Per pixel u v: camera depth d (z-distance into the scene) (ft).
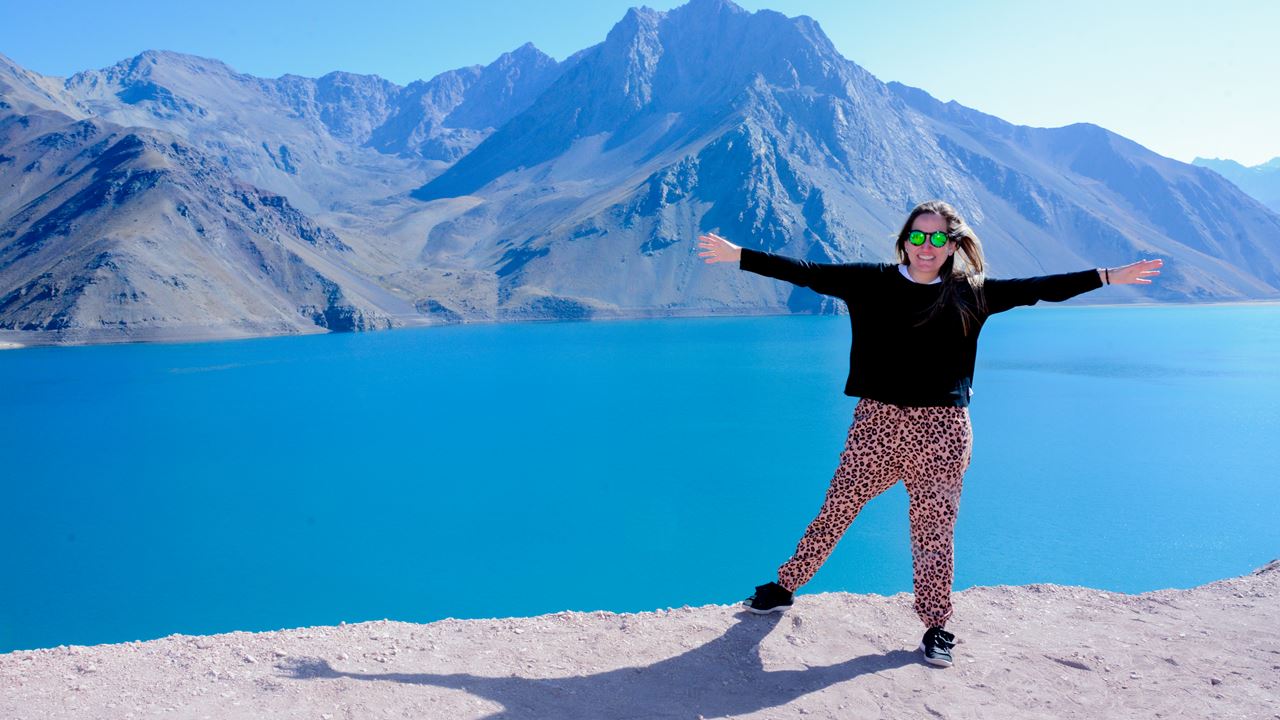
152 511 186.50
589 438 266.77
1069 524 156.97
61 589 134.72
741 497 183.73
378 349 616.80
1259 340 596.70
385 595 125.49
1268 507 167.22
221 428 301.02
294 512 182.29
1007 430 264.11
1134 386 363.35
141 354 571.28
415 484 208.13
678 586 124.88
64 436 288.51
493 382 422.82
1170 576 125.80
